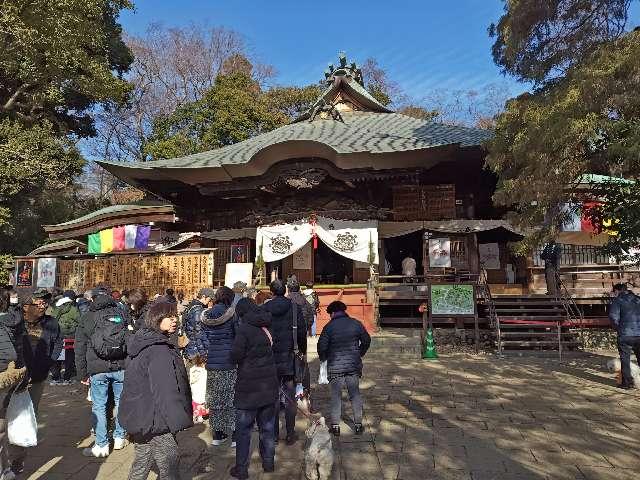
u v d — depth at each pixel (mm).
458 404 7348
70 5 18000
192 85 40344
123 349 5520
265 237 16922
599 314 15438
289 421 5809
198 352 6422
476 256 17000
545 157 8273
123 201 40281
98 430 5469
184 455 5512
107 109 31781
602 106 7516
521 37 9414
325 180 18094
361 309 14523
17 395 4508
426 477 4664
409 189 18203
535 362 10906
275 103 34031
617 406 7090
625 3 8734
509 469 4812
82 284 18078
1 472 4016
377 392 8227
